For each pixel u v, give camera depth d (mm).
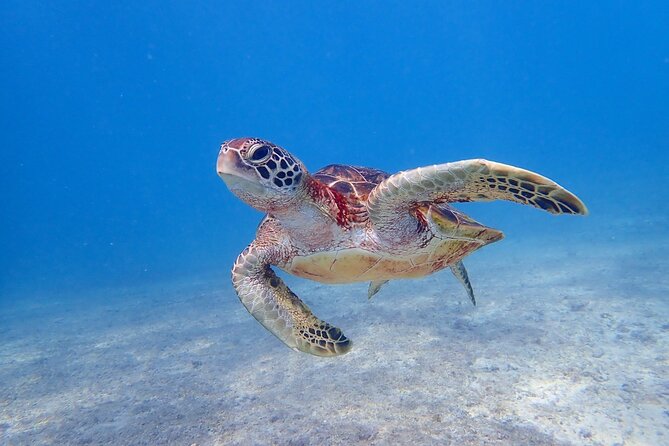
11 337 2107
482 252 3162
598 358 1130
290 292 728
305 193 627
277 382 1195
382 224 649
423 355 1248
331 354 675
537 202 571
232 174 573
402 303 1848
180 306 2416
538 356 1175
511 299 1745
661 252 2119
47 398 1273
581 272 2031
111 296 3102
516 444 817
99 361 1576
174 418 1050
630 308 1461
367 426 915
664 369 1038
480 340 1324
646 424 844
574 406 926
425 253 722
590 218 3783
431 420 915
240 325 1863
